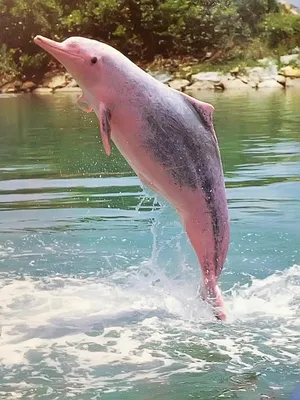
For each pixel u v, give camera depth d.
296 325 4.06
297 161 9.84
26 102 24.25
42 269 5.25
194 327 4.05
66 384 3.30
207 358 3.58
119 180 8.95
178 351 3.69
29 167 10.25
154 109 4.23
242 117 16.14
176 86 27.27
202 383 3.28
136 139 4.25
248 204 7.16
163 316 4.25
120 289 4.78
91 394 3.19
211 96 23.05
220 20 30.16
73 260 5.46
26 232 6.33
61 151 11.92
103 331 4.02
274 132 13.27
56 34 31.80
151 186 4.40
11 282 4.96
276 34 30.44
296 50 29.86
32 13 31.52
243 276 4.93
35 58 31.30
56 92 29.75
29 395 3.19
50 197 7.94
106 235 6.16
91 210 7.17
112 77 4.25
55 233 6.28
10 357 3.65
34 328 4.08
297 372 3.38
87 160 10.81
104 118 4.22
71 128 15.66
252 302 4.45
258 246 5.63
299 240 5.78
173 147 4.22
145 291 4.71
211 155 4.29
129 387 3.26
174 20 30.44
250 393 3.15
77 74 4.31
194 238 4.32
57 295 4.68
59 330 4.05
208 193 4.27
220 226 4.31
